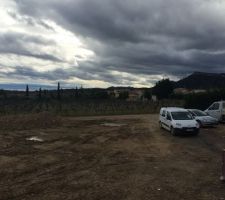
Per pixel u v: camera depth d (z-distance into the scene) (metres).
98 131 28.39
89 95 93.00
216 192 10.28
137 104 67.38
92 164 14.80
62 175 12.68
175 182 11.52
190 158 16.00
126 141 22.42
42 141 22.25
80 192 10.35
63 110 53.88
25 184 11.34
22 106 55.69
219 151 17.91
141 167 14.09
